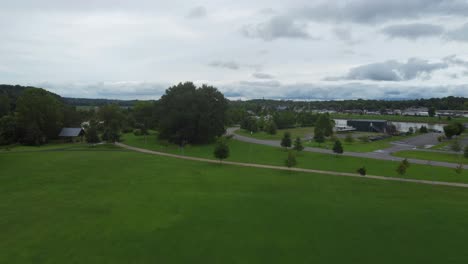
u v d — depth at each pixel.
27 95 85.38
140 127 110.62
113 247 19.62
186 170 45.72
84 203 28.70
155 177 40.47
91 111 149.50
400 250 19.73
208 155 62.88
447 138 102.75
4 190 33.34
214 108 88.62
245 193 33.03
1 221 24.08
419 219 25.28
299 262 17.95
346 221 24.66
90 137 79.25
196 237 21.19
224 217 25.16
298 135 110.06
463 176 44.03
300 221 24.53
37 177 39.59
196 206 27.95
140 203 28.81
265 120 142.88
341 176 43.22
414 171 47.41
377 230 22.91
